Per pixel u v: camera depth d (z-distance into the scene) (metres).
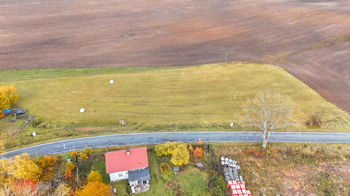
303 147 65.12
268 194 56.19
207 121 74.19
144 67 103.06
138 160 56.78
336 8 154.00
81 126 72.88
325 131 69.56
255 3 164.75
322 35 125.56
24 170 51.44
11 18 145.25
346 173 59.34
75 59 109.00
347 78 94.75
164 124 73.31
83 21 143.50
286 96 82.88
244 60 107.06
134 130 71.00
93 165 59.47
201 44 120.69
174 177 57.72
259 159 63.12
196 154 62.31
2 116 73.75
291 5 160.62
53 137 67.75
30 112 76.94
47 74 97.62
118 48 117.88
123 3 167.38
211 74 96.94
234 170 59.88
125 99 83.62
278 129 70.50
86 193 47.22
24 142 65.75
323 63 104.31
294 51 113.44
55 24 139.75
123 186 55.34
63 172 56.97
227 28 135.00
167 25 138.88
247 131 70.38
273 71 97.69
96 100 82.94
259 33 129.38
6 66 103.19
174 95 85.69
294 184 57.75
